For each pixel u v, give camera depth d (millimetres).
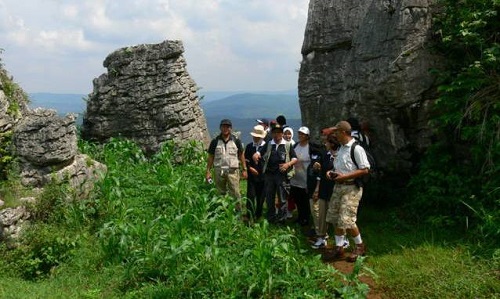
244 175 10328
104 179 10023
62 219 9273
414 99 9086
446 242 7914
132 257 7590
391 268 7328
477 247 7441
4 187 9367
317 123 11070
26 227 8805
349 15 10578
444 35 8961
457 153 9180
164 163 14047
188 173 13125
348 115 10320
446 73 8953
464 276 6742
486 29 8789
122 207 9430
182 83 16203
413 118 9391
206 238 7555
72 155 10352
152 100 15750
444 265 7102
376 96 9438
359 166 7613
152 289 6879
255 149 10211
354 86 10000
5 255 8352
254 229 8422
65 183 10008
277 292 6684
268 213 9859
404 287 6758
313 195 8711
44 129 9914
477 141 8484
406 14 9031
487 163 8320
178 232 7688
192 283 6820
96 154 14039
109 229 8508
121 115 15930
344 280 7121
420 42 9008
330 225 9773
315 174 8711
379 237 8703
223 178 10203
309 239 9039
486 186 8109
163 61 15805
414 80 9000
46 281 7742
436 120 8984
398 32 9047
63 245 8516
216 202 9180
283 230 9219
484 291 6367
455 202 8539
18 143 9953
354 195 7738
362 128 9984
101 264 7941
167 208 9852
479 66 8148
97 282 7402
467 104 8555
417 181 9320
